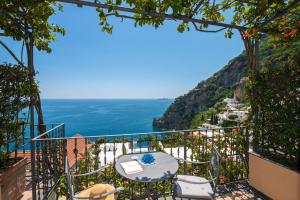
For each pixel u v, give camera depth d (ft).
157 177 6.93
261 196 10.46
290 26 10.57
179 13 9.28
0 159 9.64
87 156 12.71
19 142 10.82
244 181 12.19
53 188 10.89
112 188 7.61
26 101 10.52
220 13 10.47
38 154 10.29
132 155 9.28
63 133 13.97
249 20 11.03
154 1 8.68
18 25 9.71
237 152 12.53
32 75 10.50
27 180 12.74
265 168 10.25
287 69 9.26
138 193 10.80
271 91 10.05
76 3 8.07
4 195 8.75
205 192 7.65
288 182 8.84
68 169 7.25
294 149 9.13
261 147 11.07
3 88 9.57
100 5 8.28
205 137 12.60
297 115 8.98
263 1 9.75
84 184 11.63
